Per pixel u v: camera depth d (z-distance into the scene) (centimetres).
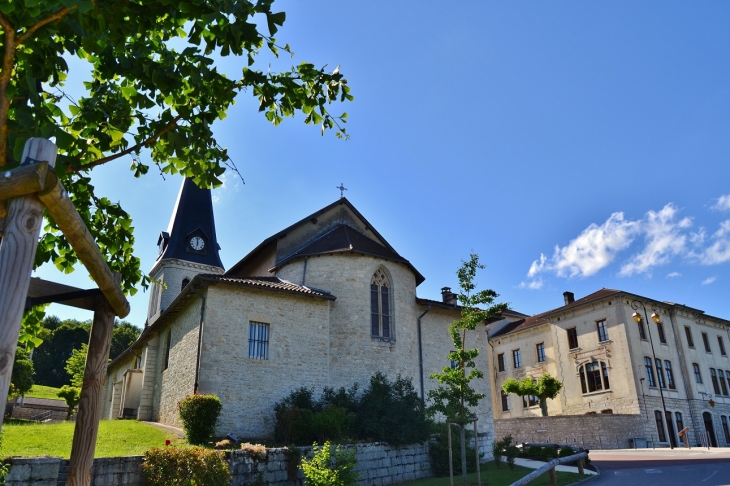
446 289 3534
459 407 1761
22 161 364
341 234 2744
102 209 768
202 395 1839
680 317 4381
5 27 509
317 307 2344
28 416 4166
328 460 1523
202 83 683
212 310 2094
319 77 776
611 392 3953
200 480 1321
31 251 350
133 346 3003
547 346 4584
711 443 4097
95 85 752
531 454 2564
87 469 528
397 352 2458
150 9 602
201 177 759
